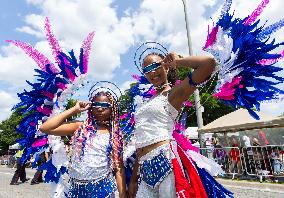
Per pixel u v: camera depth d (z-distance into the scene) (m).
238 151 9.90
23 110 3.18
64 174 3.07
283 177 9.22
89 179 2.75
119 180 2.81
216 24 2.18
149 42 2.59
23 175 11.56
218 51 2.12
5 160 33.50
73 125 2.97
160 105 2.36
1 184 11.19
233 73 2.16
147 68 2.51
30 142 3.14
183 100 2.29
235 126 10.25
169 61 2.26
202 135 12.04
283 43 2.18
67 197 2.92
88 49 3.17
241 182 8.89
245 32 2.18
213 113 26.84
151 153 2.34
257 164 9.41
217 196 2.30
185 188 2.17
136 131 2.49
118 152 2.84
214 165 2.36
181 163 2.29
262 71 2.18
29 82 3.13
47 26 3.18
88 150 2.81
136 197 2.42
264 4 2.24
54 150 3.05
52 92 3.13
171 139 2.36
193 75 2.14
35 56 3.14
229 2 2.21
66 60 3.12
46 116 3.14
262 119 9.64
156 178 2.30
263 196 6.61
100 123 2.95
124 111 3.13
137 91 3.12
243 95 2.24
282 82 2.16
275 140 13.05
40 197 7.61
